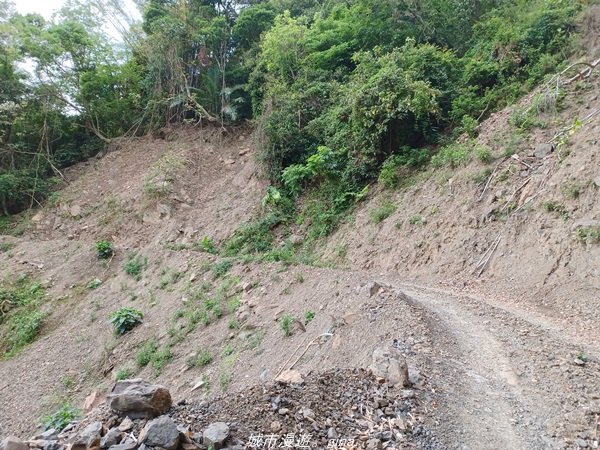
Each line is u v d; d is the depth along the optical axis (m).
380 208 14.61
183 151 23.80
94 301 15.91
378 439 4.00
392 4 18.94
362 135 15.54
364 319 7.56
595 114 11.28
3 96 24.91
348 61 20.44
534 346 6.52
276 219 17.42
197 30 24.75
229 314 11.24
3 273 18.62
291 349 8.31
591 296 8.25
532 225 10.47
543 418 4.55
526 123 12.96
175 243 18.84
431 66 16.09
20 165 25.91
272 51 20.94
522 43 15.59
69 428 4.41
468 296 9.72
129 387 4.26
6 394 12.48
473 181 12.70
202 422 4.05
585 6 15.20
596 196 9.56
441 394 4.97
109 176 24.42
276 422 4.08
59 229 22.36
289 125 18.69
